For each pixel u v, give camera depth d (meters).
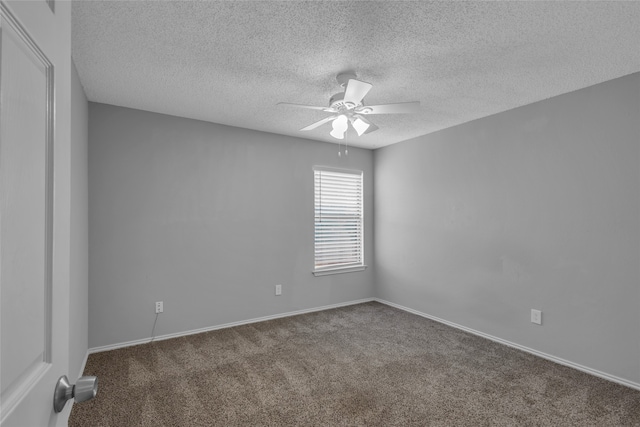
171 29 1.92
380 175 4.84
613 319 2.54
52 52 0.64
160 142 3.39
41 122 0.60
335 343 3.28
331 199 4.63
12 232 0.50
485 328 3.46
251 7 1.72
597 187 2.64
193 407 2.17
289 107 3.20
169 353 3.02
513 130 3.23
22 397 0.52
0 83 0.46
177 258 3.47
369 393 2.35
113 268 3.14
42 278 0.60
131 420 2.03
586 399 2.28
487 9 1.73
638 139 2.43
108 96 2.94
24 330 0.53
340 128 2.67
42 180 0.60
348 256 4.79
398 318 4.09
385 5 1.70
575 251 2.76
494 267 3.38
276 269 4.12
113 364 2.78
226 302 3.76
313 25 1.88
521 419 2.06
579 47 2.11
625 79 2.50
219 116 3.49
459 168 3.75
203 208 3.62
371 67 2.39
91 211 3.04
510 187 3.24
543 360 2.91
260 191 4.01
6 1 0.47
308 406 2.19
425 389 2.41
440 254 3.96
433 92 2.84
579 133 2.75
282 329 3.69
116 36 1.98
